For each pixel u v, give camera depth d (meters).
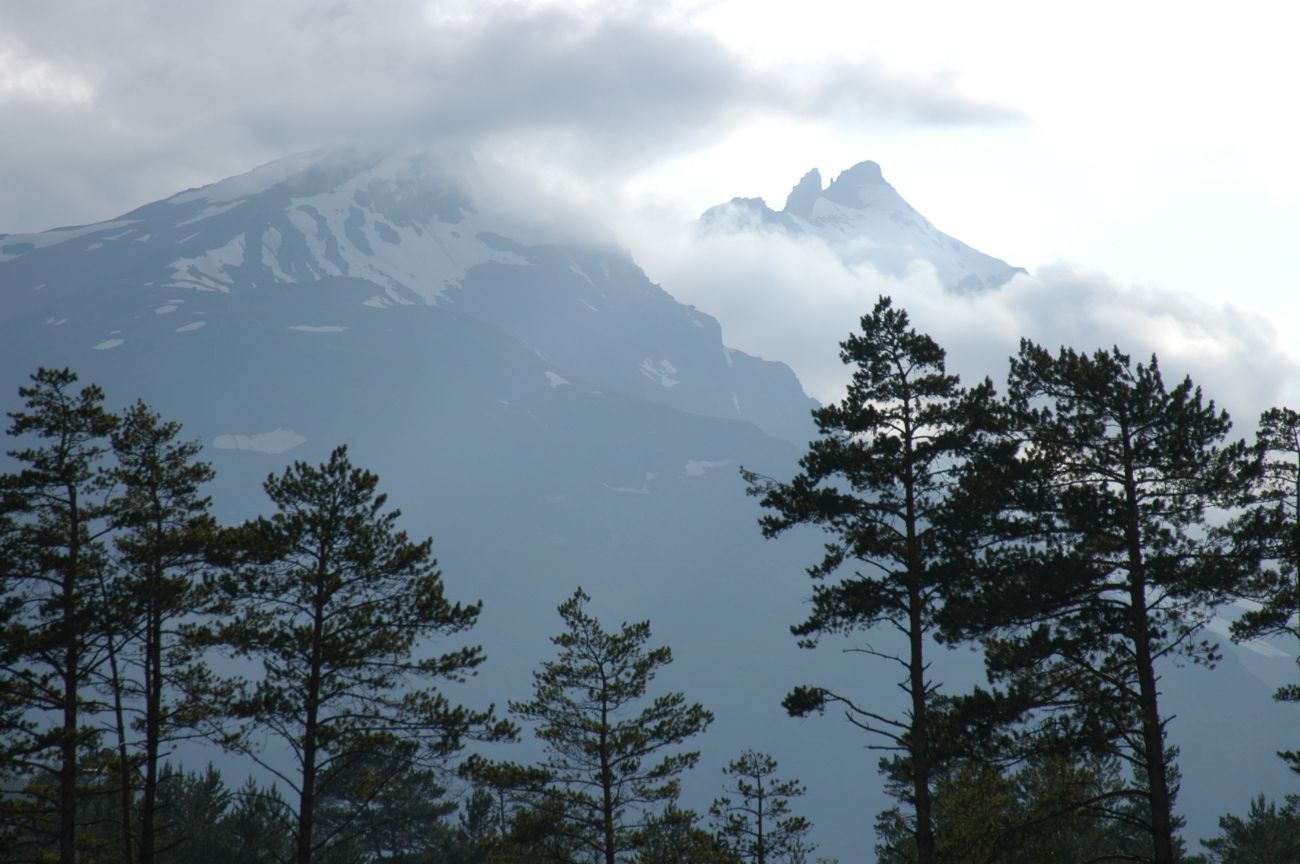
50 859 75.56
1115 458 68.19
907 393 76.50
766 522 76.75
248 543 76.81
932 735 69.06
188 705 76.56
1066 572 64.38
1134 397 66.88
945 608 69.12
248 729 76.88
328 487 78.50
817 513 75.25
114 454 81.50
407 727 77.69
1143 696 63.56
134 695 77.19
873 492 76.56
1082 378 68.38
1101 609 65.75
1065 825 67.69
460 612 78.62
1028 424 70.50
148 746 76.56
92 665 76.75
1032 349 72.06
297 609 78.06
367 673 77.88
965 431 73.75
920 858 70.12
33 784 79.38
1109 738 63.53
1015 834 67.81
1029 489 69.19
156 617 76.31
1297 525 63.69
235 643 75.12
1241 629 67.00
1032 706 64.75
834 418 76.44
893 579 72.31
